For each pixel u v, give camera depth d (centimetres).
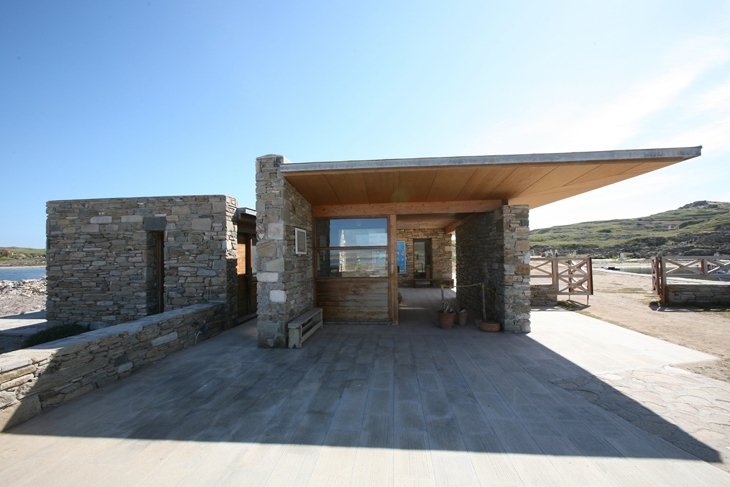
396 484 206
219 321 643
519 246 599
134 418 296
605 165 448
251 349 515
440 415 294
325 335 595
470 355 468
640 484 204
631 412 296
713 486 201
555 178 516
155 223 705
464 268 873
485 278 703
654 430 265
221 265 678
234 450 244
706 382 362
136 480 213
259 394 344
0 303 1113
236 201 729
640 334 579
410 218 863
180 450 245
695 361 431
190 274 686
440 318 636
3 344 710
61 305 736
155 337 458
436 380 376
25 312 1033
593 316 743
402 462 228
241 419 291
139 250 714
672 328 619
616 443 247
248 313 821
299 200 602
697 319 691
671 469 217
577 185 565
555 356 459
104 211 725
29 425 285
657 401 317
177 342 507
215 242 683
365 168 474
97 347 367
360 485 206
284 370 416
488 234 681
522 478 210
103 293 723
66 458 237
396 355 473
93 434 270
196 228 690
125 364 404
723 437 254
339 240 696
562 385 358
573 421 281
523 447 244
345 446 248
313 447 247
